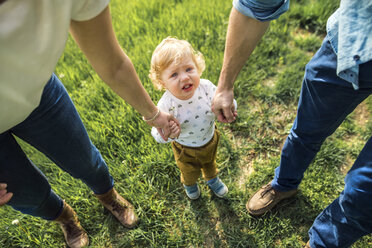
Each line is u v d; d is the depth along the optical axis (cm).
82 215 227
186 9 362
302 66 297
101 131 256
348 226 145
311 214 212
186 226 218
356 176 129
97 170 183
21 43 86
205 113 164
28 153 260
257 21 137
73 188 235
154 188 234
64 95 143
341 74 125
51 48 94
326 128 161
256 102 281
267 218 215
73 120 150
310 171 232
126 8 386
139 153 246
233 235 210
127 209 221
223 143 255
